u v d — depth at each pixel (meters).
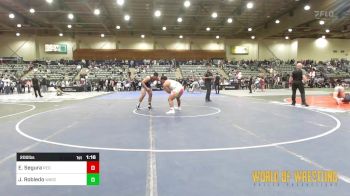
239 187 3.64
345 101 13.45
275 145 5.65
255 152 5.16
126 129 7.36
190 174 4.08
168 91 10.45
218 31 41.31
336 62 42.75
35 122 8.65
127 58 43.34
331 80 33.88
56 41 43.06
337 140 6.06
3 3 24.92
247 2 25.20
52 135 6.68
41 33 41.75
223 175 4.04
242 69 38.47
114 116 9.77
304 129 7.27
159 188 3.61
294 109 11.39
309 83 33.34
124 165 4.48
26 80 28.88
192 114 10.08
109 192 3.51
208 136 6.48
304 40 44.91
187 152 5.17
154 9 28.02
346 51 46.03
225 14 30.53
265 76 33.47
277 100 15.59
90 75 33.97
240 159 4.75
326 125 7.81
